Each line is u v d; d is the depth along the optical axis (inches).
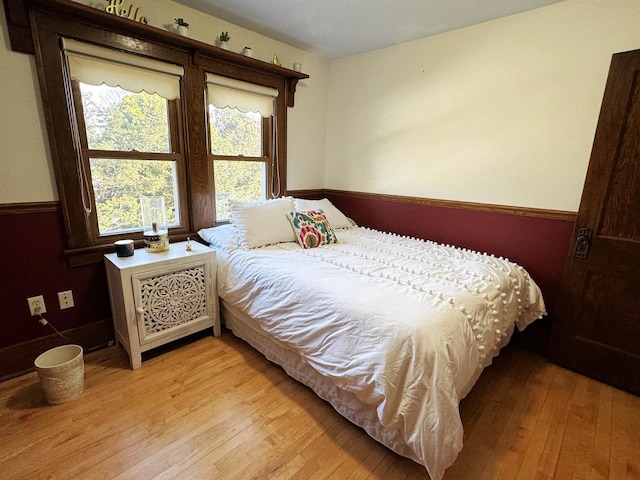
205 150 96.6
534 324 91.2
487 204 96.2
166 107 88.1
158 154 87.8
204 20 90.6
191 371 76.1
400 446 53.1
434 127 104.1
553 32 79.7
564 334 83.1
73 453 53.9
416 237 113.7
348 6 84.8
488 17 87.2
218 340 90.1
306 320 64.1
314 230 95.8
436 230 108.3
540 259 88.9
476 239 99.7
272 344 77.1
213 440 57.4
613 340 76.1
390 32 99.8
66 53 68.9
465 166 99.3
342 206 135.0
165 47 82.7
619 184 72.1
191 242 94.2
